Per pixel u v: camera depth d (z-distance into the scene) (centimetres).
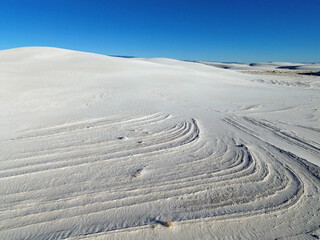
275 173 398
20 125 660
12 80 1284
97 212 297
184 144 531
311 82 2078
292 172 402
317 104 1049
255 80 2159
